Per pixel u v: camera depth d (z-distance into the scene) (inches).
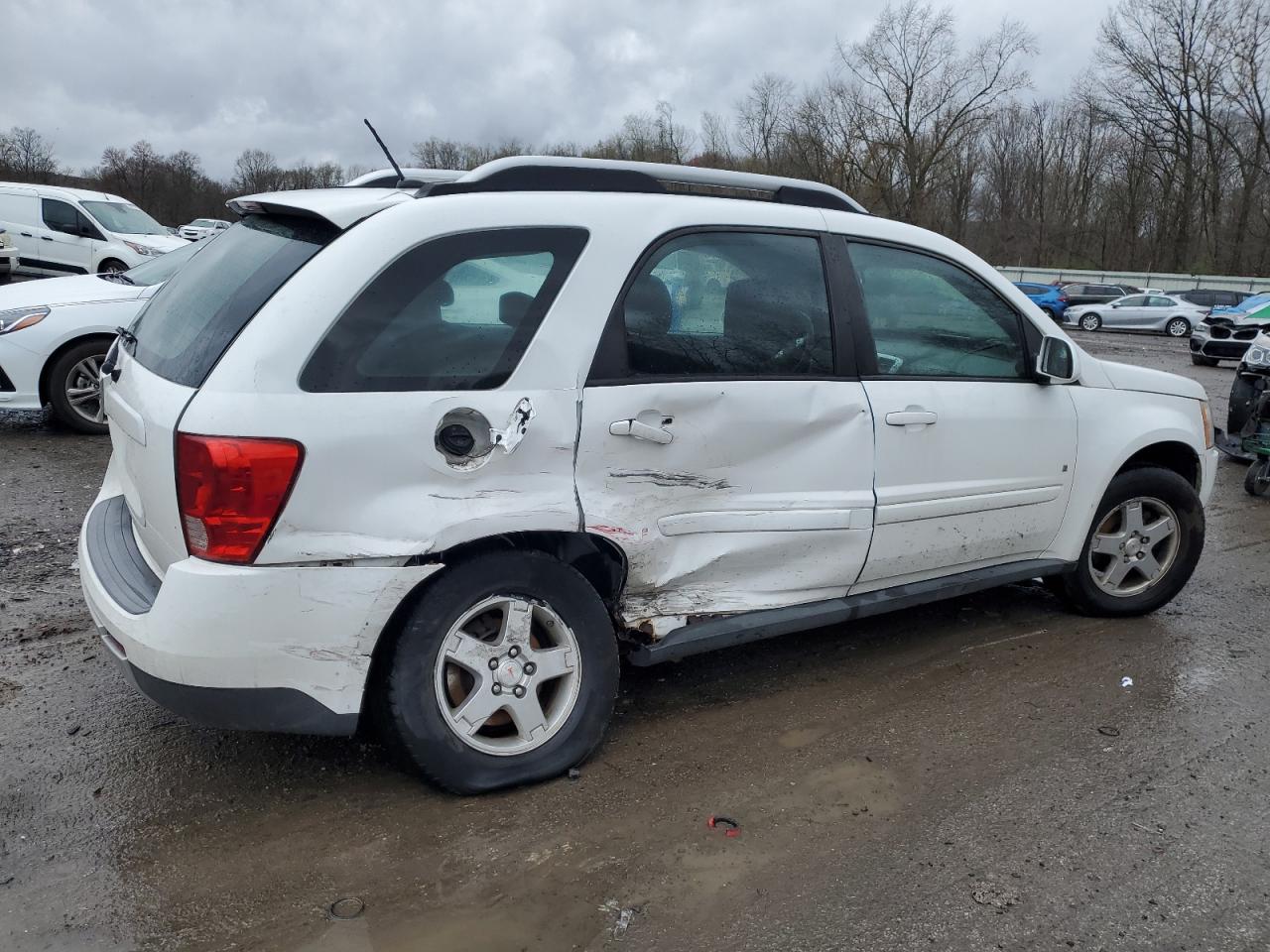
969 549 155.6
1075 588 178.4
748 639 134.6
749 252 131.7
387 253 107.0
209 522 98.8
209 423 98.5
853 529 139.3
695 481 125.5
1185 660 166.9
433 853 106.7
